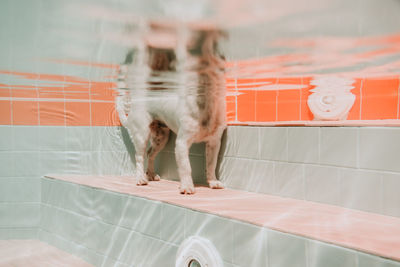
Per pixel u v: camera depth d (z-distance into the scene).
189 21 0.90
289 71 1.58
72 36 1.06
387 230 1.33
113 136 2.98
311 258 1.26
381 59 1.35
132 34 1.00
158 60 1.30
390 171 1.54
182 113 2.12
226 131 2.27
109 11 0.84
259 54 1.24
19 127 2.93
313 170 1.83
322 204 1.79
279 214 1.60
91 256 2.45
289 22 0.90
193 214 1.74
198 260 1.67
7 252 2.67
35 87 2.24
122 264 2.19
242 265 1.50
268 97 2.40
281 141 1.96
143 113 2.44
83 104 2.96
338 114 2.26
